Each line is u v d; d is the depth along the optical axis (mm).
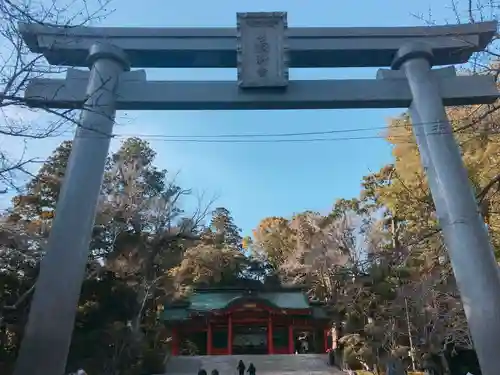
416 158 16969
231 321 34906
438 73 8141
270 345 34219
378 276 22688
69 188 6676
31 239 16531
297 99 7762
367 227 28625
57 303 5949
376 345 22750
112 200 23078
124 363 20016
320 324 34844
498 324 6035
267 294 38344
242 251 51219
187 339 35906
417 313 20578
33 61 5320
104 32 7996
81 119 7191
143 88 7699
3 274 16016
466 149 11992
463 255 6520
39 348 5707
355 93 7902
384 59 8477
